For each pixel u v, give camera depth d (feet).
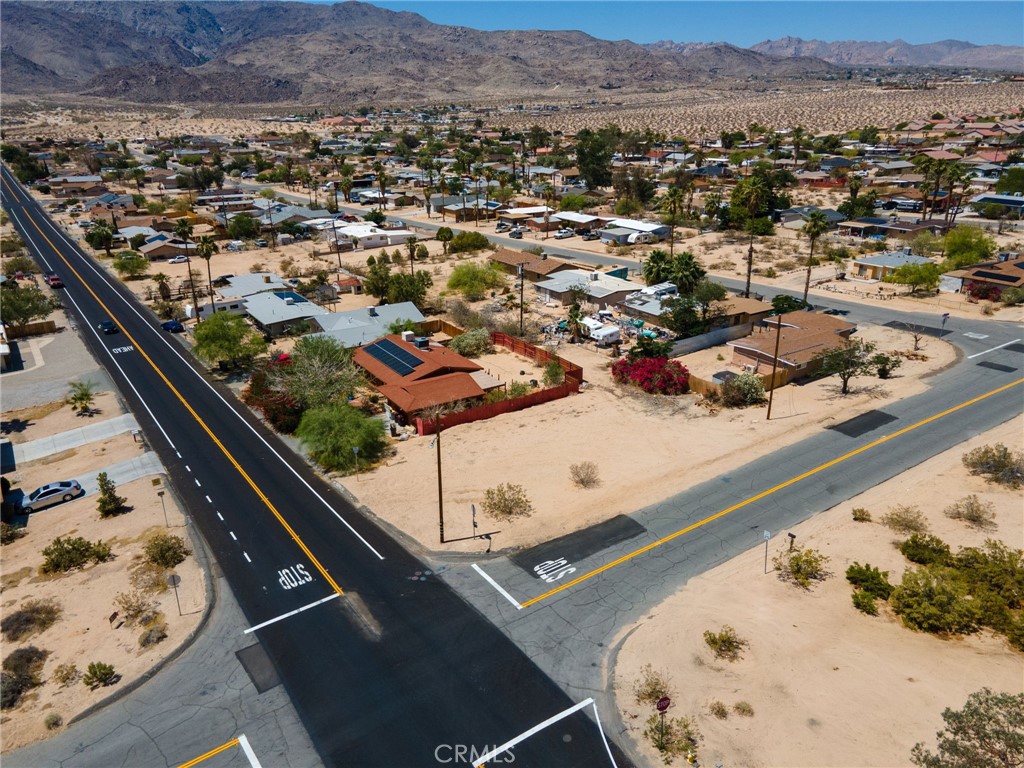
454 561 136.05
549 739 96.37
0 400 225.56
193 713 102.27
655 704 101.50
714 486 160.76
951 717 83.92
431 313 301.22
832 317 261.24
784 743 94.53
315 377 203.00
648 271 316.40
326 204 605.31
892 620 117.70
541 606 122.93
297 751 95.66
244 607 124.67
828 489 157.99
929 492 155.74
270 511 156.25
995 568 121.80
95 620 122.42
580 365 243.19
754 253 394.73
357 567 135.23
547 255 416.67
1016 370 222.07
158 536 145.18
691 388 218.79
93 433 199.93
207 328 243.40
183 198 618.85
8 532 148.36
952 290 311.68
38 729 100.12
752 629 115.96
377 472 172.55
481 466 173.78
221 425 203.31
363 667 110.11
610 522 147.95
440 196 586.86
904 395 207.21
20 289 314.55
